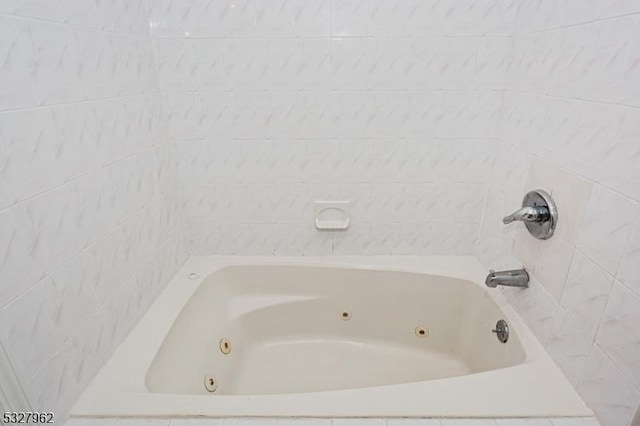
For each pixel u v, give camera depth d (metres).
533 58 1.21
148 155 1.36
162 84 1.46
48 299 0.87
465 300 1.59
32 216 0.82
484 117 1.47
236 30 1.38
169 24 1.38
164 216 1.49
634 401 0.80
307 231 1.69
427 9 1.34
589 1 0.93
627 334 0.81
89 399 0.98
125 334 1.21
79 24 0.97
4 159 0.74
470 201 1.61
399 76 1.43
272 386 1.56
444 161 1.55
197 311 1.51
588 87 0.93
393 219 1.66
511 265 1.37
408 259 1.70
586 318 0.95
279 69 1.43
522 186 1.29
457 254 1.72
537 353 1.14
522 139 1.28
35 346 0.83
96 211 1.05
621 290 0.83
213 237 1.72
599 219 0.90
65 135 0.92
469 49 1.38
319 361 1.68
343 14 1.35
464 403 0.95
